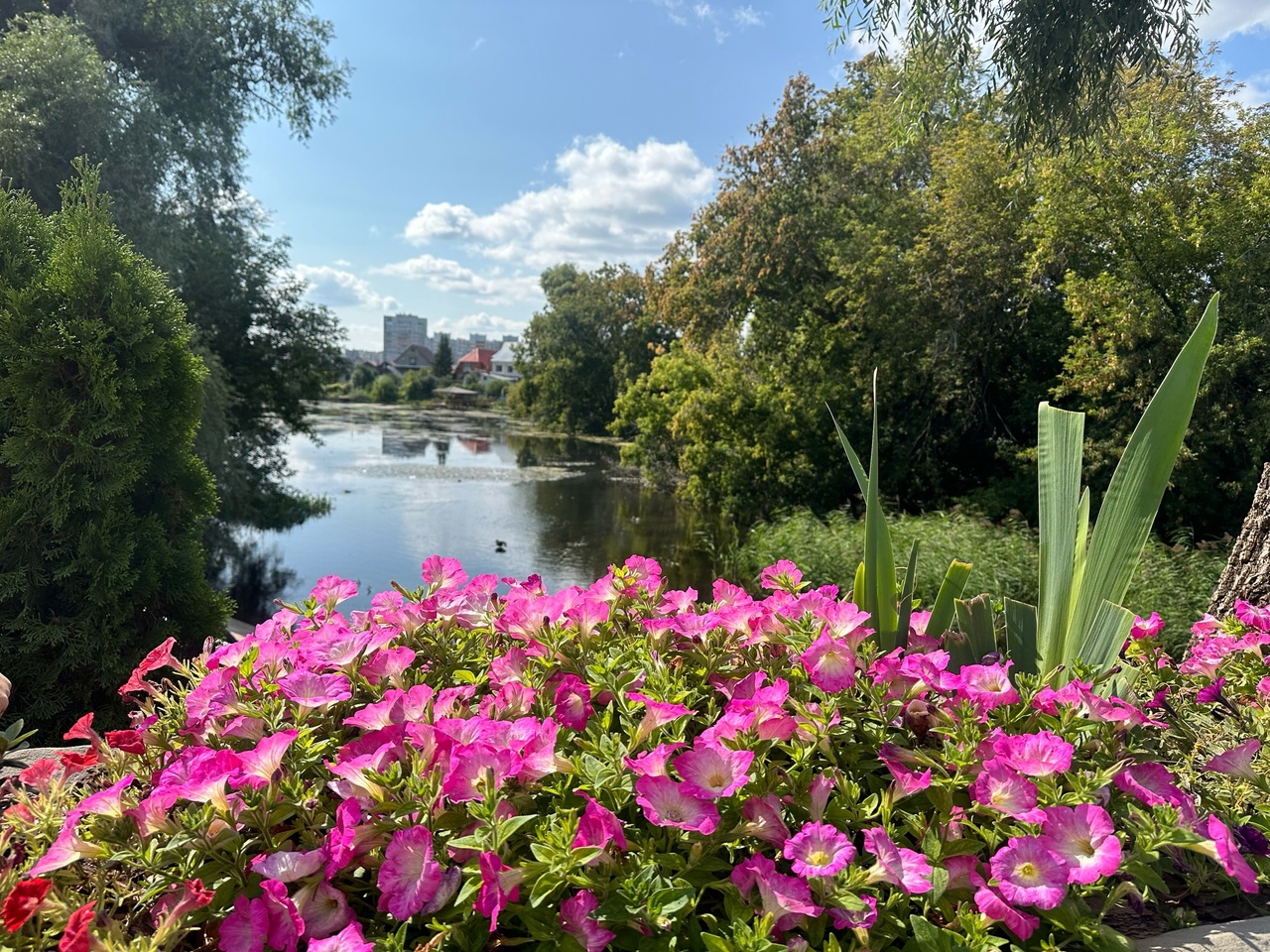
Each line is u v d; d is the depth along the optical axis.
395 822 1.05
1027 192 11.36
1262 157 9.33
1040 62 5.32
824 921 1.05
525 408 53.62
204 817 1.03
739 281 15.57
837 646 1.39
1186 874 1.26
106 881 1.14
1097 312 10.08
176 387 3.96
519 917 1.09
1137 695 1.55
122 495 3.83
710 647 1.61
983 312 12.61
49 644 3.66
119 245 3.84
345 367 16.06
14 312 3.51
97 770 1.44
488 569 11.81
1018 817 1.09
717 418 16.89
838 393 15.12
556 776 1.22
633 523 16.12
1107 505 1.69
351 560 12.01
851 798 1.19
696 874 1.07
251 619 9.08
